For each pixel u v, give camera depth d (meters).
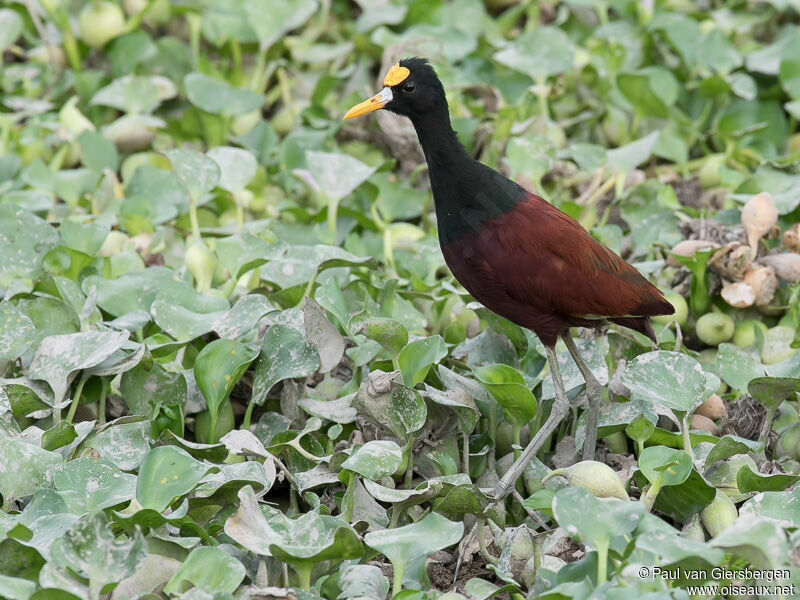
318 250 10.75
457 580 8.17
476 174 8.80
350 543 6.91
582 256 8.77
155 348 9.25
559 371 9.25
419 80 8.95
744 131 13.62
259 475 8.03
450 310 11.06
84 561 6.65
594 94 15.09
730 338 10.85
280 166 13.94
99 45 15.24
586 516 6.87
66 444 8.57
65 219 11.10
